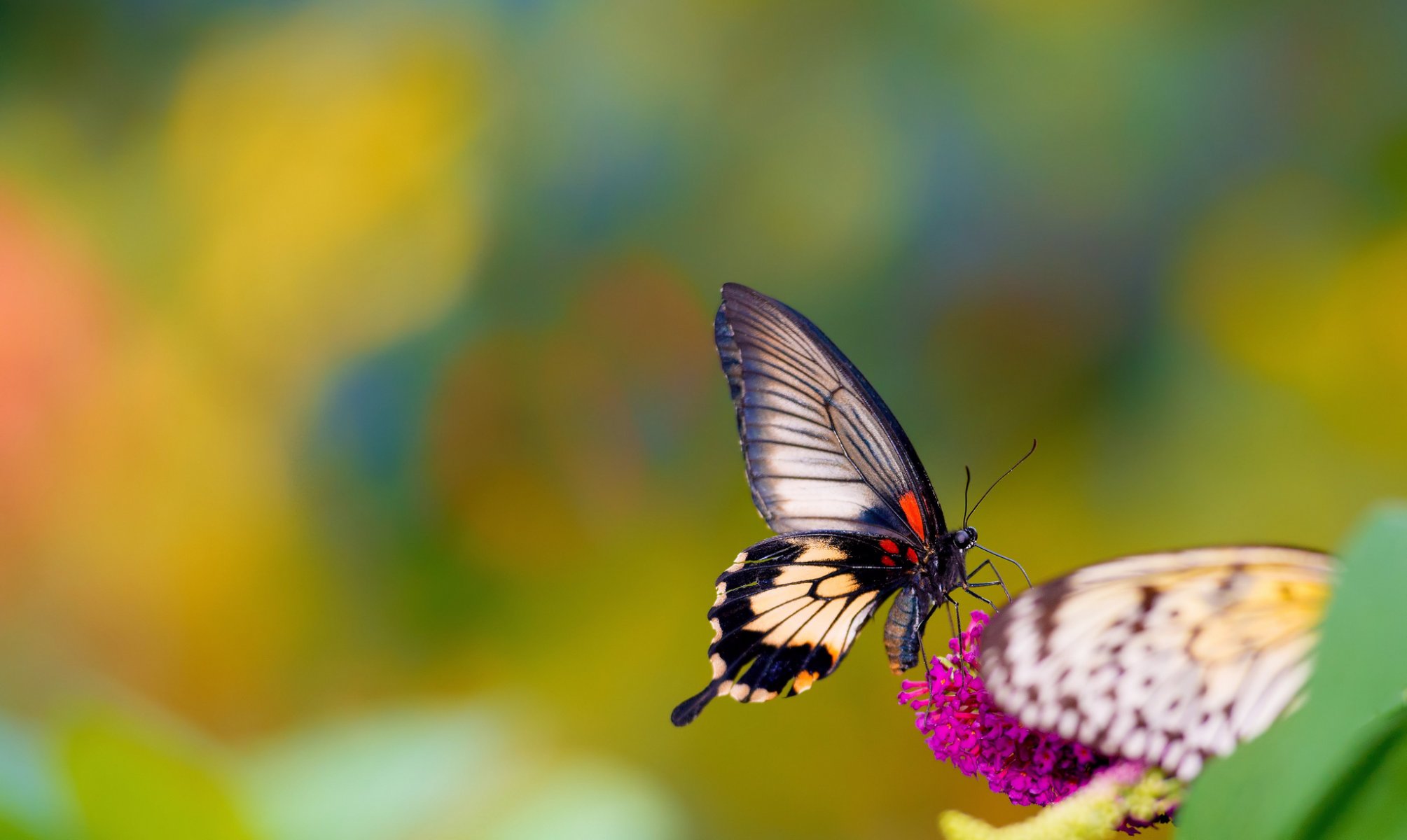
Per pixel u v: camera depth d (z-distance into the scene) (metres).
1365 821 1.28
